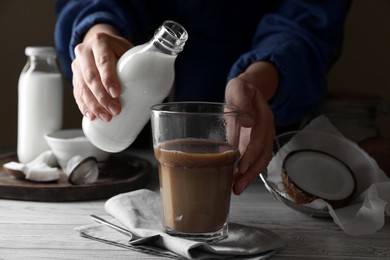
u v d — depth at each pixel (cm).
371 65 179
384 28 177
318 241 86
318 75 127
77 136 130
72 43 121
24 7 175
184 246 75
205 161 77
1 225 89
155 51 81
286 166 100
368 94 150
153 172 125
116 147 87
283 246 82
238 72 117
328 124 115
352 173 103
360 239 87
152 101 83
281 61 114
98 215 96
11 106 180
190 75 146
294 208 97
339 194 97
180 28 79
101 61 83
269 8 146
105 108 82
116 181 109
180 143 78
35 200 103
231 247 78
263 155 87
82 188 104
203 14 142
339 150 110
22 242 82
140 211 90
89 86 83
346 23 177
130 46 92
